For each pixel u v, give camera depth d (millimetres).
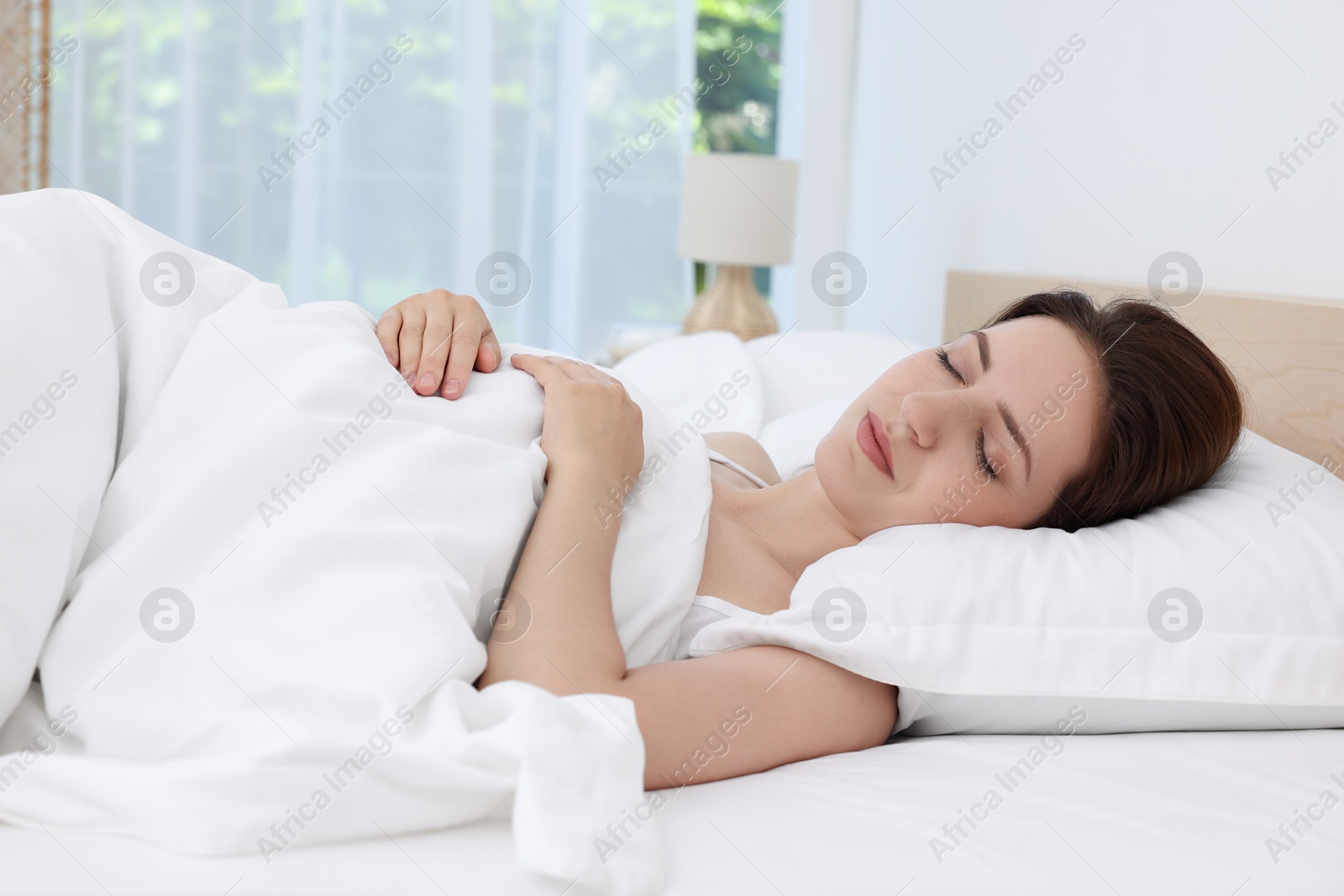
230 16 3045
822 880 620
